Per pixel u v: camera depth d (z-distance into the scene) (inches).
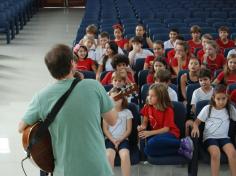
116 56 196.7
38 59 326.0
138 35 287.3
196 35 277.9
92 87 88.1
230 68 195.2
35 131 85.7
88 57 244.5
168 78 177.3
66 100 85.7
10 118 211.2
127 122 148.5
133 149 147.3
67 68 86.2
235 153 143.3
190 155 138.6
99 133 89.0
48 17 522.3
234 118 151.6
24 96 243.3
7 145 181.8
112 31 316.5
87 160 86.6
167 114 148.9
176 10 414.0
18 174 158.6
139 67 234.4
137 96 182.5
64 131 85.5
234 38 295.1
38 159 88.4
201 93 172.2
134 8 438.6
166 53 249.9
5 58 328.8
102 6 441.7
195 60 191.0
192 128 147.5
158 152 141.3
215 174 143.1
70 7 597.0
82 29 321.7
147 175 156.3
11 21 392.2
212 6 436.1
